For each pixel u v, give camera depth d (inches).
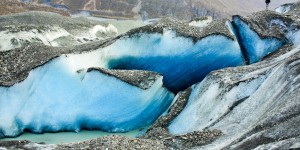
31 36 1440.7
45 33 1503.4
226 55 1082.7
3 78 933.8
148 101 964.0
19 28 1440.7
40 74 926.4
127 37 1028.5
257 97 792.9
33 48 1024.9
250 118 740.7
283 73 775.1
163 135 857.5
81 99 949.8
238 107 809.5
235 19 1163.9
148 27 1032.8
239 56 1100.5
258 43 1129.4
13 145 677.9
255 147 558.3
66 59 937.5
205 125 810.8
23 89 908.6
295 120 570.3
